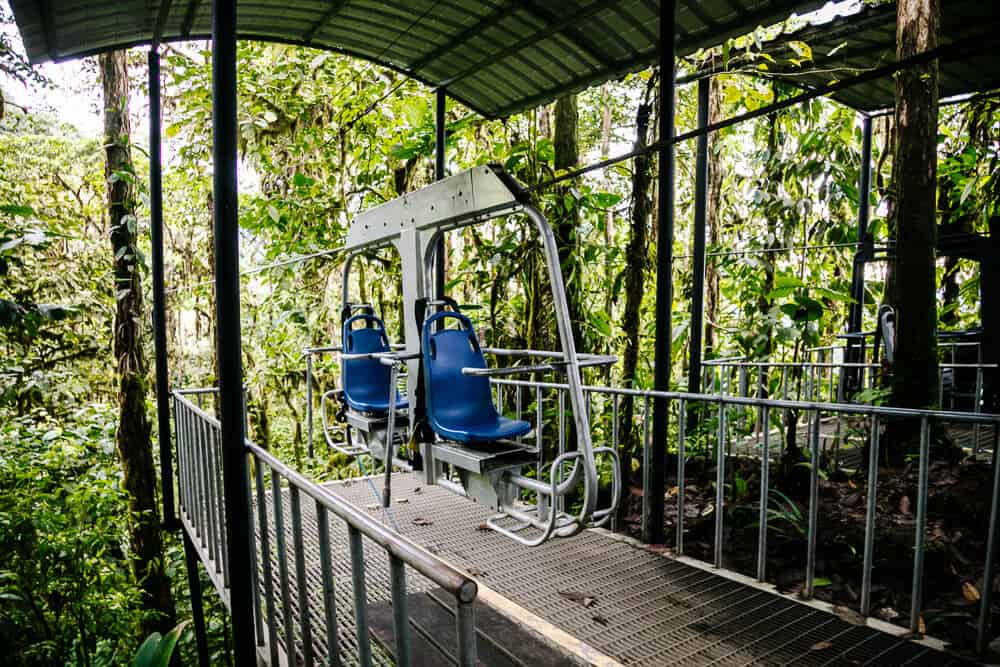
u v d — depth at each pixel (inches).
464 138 321.7
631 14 173.8
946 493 158.2
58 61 178.4
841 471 200.7
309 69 330.0
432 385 134.6
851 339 302.7
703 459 219.9
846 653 105.6
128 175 239.5
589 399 183.9
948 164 293.6
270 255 334.6
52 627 201.9
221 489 134.3
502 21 186.2
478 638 111.8
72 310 195.2
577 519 112.5
